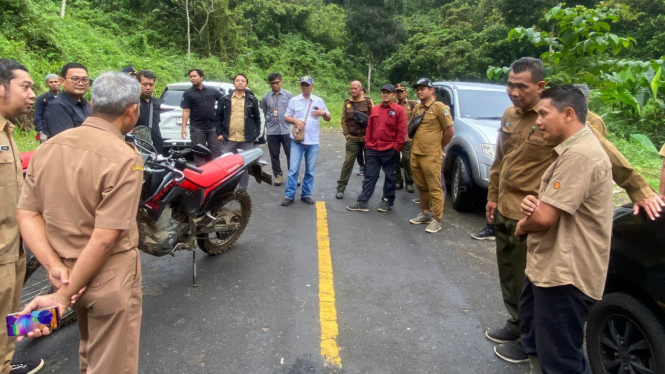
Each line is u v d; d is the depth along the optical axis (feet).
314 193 23.08
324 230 17.44
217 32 74.90
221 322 10.82
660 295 7.26
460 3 94.12
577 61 24.84
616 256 8.21
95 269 6.15
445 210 20.93
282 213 19.52
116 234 6.20
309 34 97.91
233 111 21.18
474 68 77.05
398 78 86.63
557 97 6.84
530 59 8.82
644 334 7.57
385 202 20.18
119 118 6.57
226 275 13.39
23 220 6.50
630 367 7.98
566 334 7.13
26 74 7.89
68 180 6.24
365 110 21.63
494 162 10.65
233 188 14.30
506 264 10.03
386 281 13.21
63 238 6.37
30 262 10.15
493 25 76.48
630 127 33.55
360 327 10.71
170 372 8.98
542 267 7.23
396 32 91.45
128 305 6.64
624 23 73.92
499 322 11.10
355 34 93.35
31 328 5.92
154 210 11.16
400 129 19.22
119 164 6.21
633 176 8.07
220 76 66.64
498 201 9.95
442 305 11.88
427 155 17.20
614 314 8.25
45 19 43.14
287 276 13.38
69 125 12.73
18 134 27.25
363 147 22.44
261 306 11.60
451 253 15.52
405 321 11.03
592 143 6.79
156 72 54.70
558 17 23.27
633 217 8.22
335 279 13.24
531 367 8.66
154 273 13.46
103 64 47.32
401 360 9.50
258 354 9.61
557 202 6.64
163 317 11.00
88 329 6.79
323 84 84.84
